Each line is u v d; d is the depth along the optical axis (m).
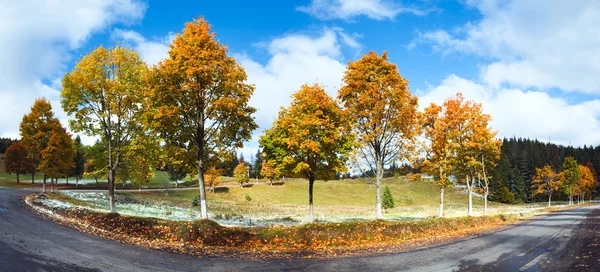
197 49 17.38
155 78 17.52
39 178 79.38
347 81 21.38
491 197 88.62
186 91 17.66
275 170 22.58
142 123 19.97
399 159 22.31
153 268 10.95
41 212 21.42
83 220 19.41
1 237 13.48
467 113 28.69
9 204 23.94
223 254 13.77
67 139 42.16
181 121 18.23
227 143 19.44
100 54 20.94
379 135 21.88
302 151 20.91
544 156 126.75
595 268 10.78
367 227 18.42
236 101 17.92
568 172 77.94
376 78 20.62
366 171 22.95
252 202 63.12
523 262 12.04
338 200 67.88
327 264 12.09
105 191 53.25
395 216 36.56
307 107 21.45
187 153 18.80
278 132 22.34
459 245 15.93
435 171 29.14
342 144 22.17
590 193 106.06
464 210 51.62
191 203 52.00
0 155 106.44
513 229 22.66
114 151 22.31
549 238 17.91
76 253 12.12
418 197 75.75
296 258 13.20
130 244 14.52
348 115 21.44
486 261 12.30
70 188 59.09
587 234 19.11
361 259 12.94
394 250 14.84
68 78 20.00
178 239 16.09
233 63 18.75
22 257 11.01
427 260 12.58
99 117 21.33
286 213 42.84
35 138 37.19
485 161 33.31
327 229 17.55
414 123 22.09
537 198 103.88
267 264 12.09
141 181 23.27
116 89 20.38
